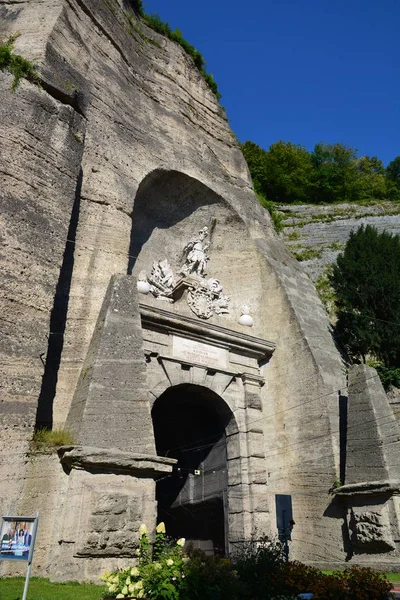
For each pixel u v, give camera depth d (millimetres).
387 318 20453
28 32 15148
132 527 10070
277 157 40156
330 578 8453
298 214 33094
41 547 9648
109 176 16188
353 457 14133
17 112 12180
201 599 7195
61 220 12195
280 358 17344
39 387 10508
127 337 12492
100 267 14586
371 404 14375
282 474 15609
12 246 10914
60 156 12781
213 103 23500
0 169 11273
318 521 14258
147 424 11430
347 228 31125
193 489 17281
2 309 10336
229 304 19219
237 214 20328
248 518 14742
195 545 16828
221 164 21672
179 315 15695
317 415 15500
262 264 19453
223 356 16688
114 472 10508
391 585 8453
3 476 9469
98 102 16906
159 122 19719
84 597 7926
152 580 7230
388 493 12836
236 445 15875
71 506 9836
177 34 23344
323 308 20156
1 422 9703
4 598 7652
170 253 19922
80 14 17641
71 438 10742
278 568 8805
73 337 13188
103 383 11445
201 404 17125
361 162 45906
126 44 19828
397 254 21797
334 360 17203
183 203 20078
